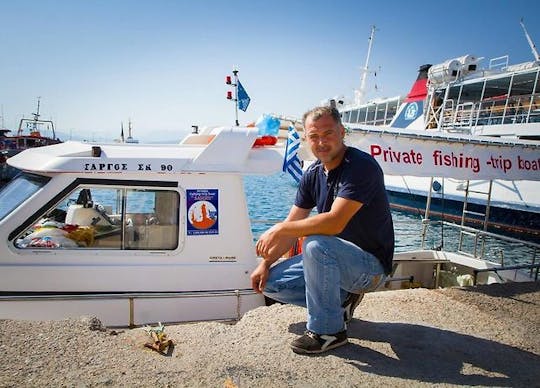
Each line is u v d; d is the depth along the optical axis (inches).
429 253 287.9
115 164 162.1
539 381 97.4
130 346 104.5
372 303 150.2
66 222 166.6
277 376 91.8
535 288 177.8
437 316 140.3
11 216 154.2
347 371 96.0
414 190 945.5
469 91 935.0
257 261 173.8
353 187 96.7
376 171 99.5
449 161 235.6
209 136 198.7
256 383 88.5
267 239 101.3
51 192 157.8
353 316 133.7
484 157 245.1
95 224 164.6
